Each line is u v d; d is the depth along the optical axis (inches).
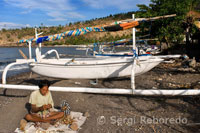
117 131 132.6
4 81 207.9
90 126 140.9
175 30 599.2
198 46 614.9
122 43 676.7
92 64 252.1
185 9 551.8
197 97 194.7
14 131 133.7
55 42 4936.0
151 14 578.6
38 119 138.9
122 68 255.1
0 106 195.2
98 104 188.4
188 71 360.2
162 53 693.9
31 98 140.1
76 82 277.1
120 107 178.5
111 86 259.4
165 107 174.4
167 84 264.4
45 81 140.3
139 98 204.1
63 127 135.3
